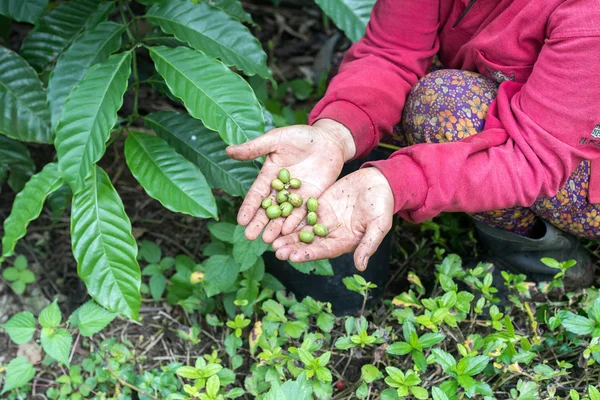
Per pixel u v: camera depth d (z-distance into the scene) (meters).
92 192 0.96
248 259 0.99
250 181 1.04
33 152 1.35
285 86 1.49
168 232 1.27
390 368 0.90
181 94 0.95
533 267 1.06
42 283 1.20
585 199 0.96
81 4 1.10
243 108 0.94
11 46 1.46
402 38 1.02
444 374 0.97
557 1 0.84
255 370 0.98
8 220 0.97
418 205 0.87
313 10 1.70
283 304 1.06
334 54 1.59
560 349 0.98
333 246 0.86
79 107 0.93
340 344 0.95
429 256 1.21
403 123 1.04
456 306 0.97
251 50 1.02
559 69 0.83
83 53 1.03
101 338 1.13
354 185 0.87
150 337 1.13
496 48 0.93
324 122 0.95
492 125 0.92
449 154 0.86
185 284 1.11
